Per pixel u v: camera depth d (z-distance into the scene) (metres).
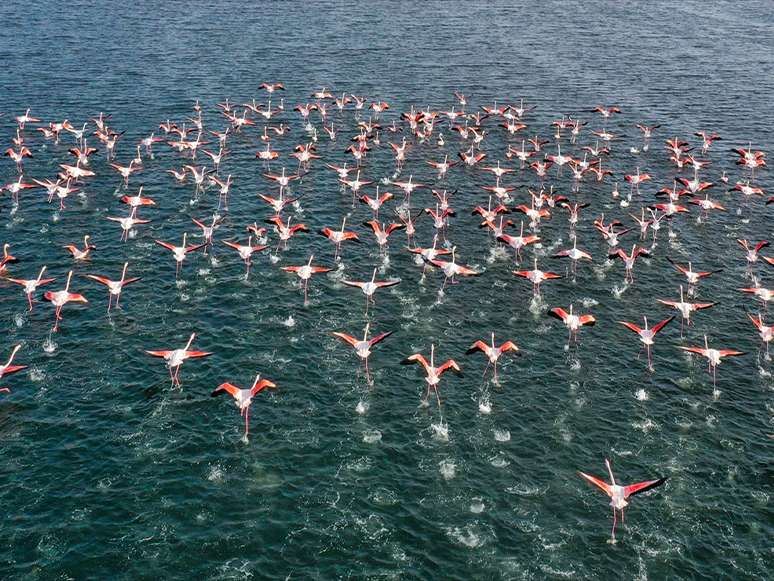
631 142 115.19
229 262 75.19
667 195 94.62
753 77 148.38
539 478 49.28
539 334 64.88
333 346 62.28
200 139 107.44
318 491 47.69
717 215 90.81
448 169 102.56
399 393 56.91
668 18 198.75
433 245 75.94
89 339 61.81
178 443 51.06
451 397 56.56
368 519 45.69
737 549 44.44
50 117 113.56
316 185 95.50
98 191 90.44
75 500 46.22
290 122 119.50
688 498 47.94
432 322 66.19
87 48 148.50
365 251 78.69
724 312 69.62
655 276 75.69
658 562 43.47
